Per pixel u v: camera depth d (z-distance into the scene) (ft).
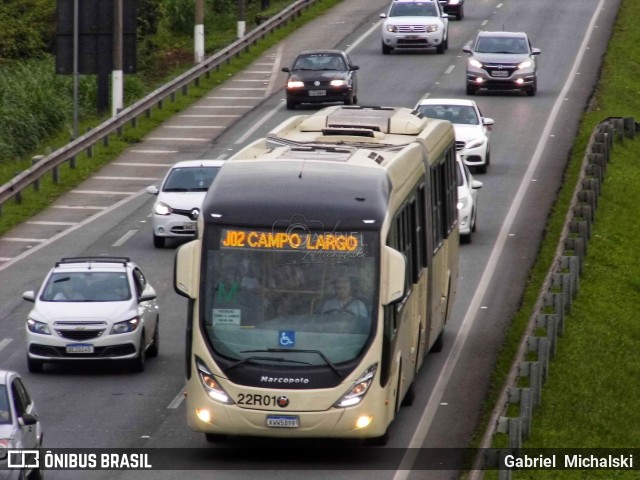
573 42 530.68
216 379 142.61
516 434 141.59
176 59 596.29
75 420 164.76
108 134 386.32
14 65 515.09
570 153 359.25
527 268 251.80
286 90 427.74
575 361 192.95
